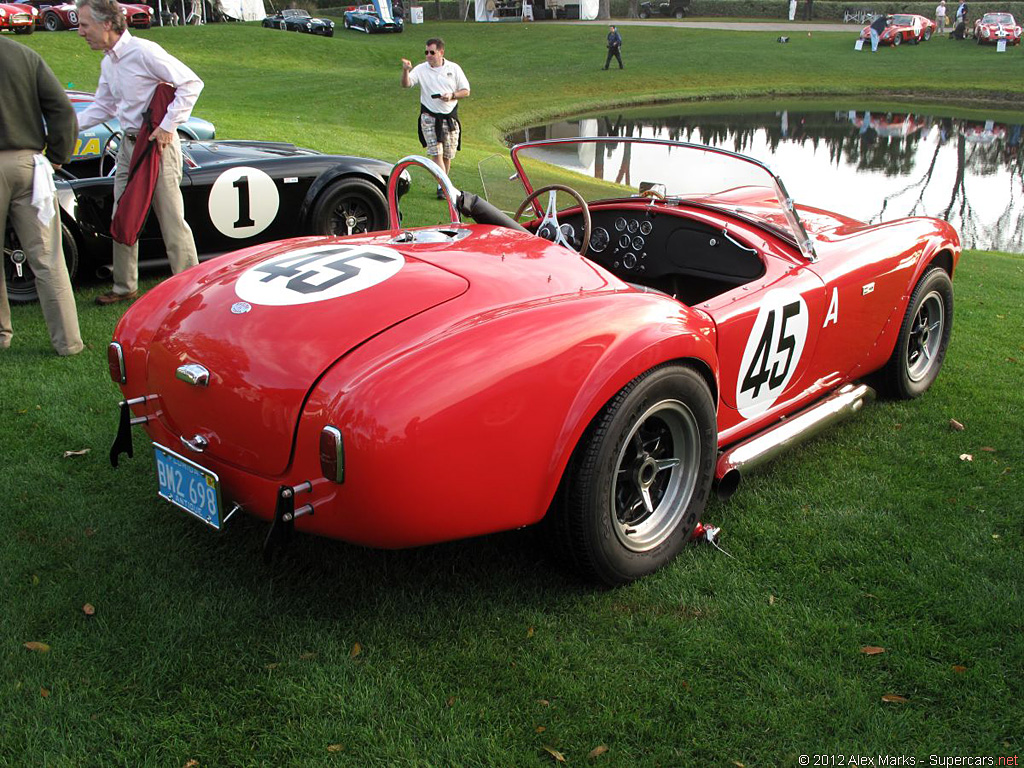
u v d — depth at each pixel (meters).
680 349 2.47
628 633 2.37
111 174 5.37
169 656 2.22
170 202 4.88
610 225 3.67
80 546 2.71
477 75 28.98
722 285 3.47
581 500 2.35
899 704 2.12
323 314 2.31
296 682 2.16
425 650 2.29
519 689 2.15
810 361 3.29
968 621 2.41
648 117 22.27
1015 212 11.99
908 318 3.78
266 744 1.96
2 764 1.89
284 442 2.16
